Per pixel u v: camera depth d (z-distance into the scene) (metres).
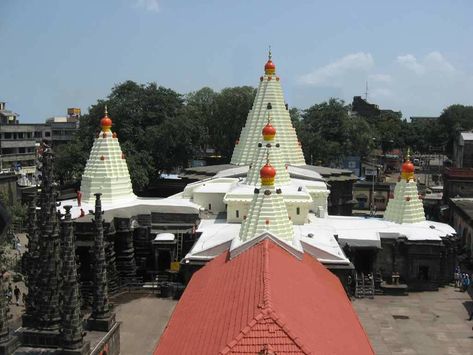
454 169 109.56
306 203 62.91
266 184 49.62
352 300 60.12
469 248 80.12
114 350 42.41
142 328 50.56
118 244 63.12
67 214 35.69
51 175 37.53
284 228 49.19
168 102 120.12
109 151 70.31
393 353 46.09
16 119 171.75
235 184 70.44
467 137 138.25
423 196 120.19
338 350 28.11
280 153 67.31
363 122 143.75
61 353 35.12
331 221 70.69
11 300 56.25
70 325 35.09
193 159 136.00
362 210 114.69
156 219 66.19
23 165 155.75
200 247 54.38
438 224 71.44
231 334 27.45
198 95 148.38
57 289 37.38
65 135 183.00
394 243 64.69
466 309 57.69
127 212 65.06
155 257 63.47
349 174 92.94
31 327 37.56
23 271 45.50
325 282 42.75
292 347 25.98
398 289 62.69
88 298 55.94
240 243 47.78
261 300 29.61
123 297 59.91
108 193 69.06
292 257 44.31
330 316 33.41
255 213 49.06
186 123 113.69
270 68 85.12
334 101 143.50
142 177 104.69
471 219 79.38
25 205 92.88
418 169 182.25
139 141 113.94
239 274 38.44
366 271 64.88
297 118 137.75
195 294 39.91
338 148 133.12
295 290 34.53
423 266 64.62
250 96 131.50
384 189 115.06
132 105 116.12
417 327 52.19
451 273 66.75
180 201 72.56
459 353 46.25
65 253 35.03
